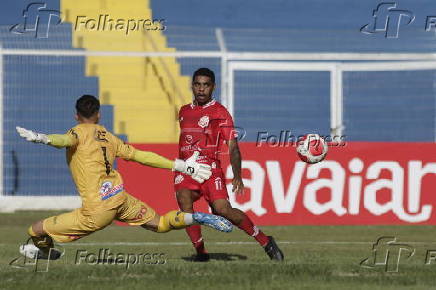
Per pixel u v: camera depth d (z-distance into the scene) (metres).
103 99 62.25
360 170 46.69
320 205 46.72
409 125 61.31
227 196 30.50
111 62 62.28
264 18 74.44
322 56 59.94
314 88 61.75
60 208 56.25
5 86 58.88
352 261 29.73
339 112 60.16
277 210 46.50
